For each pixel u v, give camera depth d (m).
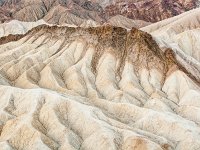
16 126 102.19
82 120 104.88
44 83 139.62
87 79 140.75
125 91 133.88
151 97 129.88
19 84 139.50
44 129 103.19
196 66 158.62
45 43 164.75
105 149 94.50
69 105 110.12
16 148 97.75
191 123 108.06
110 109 118.75
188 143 98.62
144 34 151.50
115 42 152.88
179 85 136.50
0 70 147.25
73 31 163.88
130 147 93.75
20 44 172.00
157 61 145.38
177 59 147.88
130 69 143.12
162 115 108.06
